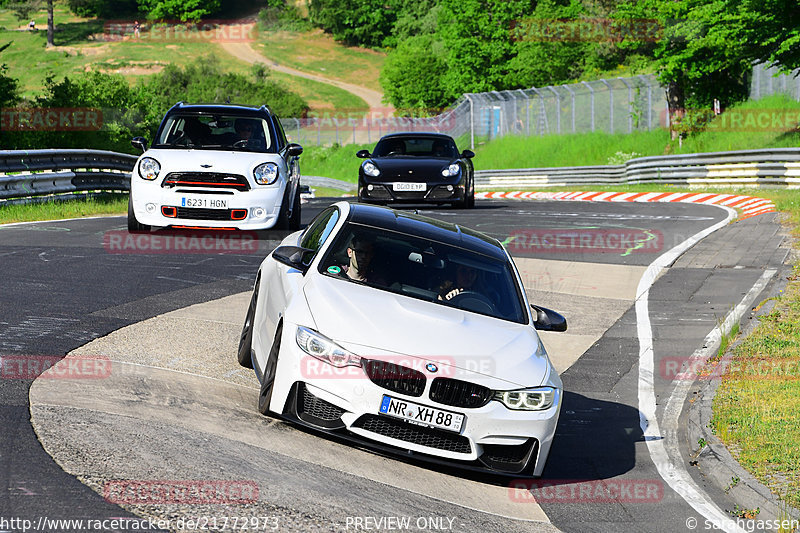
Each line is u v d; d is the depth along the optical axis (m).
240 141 35.56
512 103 155.88
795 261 35.41
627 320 28.16
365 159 52.25
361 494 13.12
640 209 61.00
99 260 29.95
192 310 23.64
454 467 15.62
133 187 33.84
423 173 50.78
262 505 11.87
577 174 108.88
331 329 15.05
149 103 116.12
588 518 13.94
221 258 32.06
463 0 198.25
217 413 15.67
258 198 33.69
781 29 83.69
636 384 22.05
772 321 26.70
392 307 15.81
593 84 136.00
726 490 15.32
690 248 40.47
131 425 14.27
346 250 17.30
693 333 26.58
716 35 90.44
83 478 11.83
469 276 17.33
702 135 109.19
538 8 190.12
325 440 15.30
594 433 18.62
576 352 24.80
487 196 94.94
